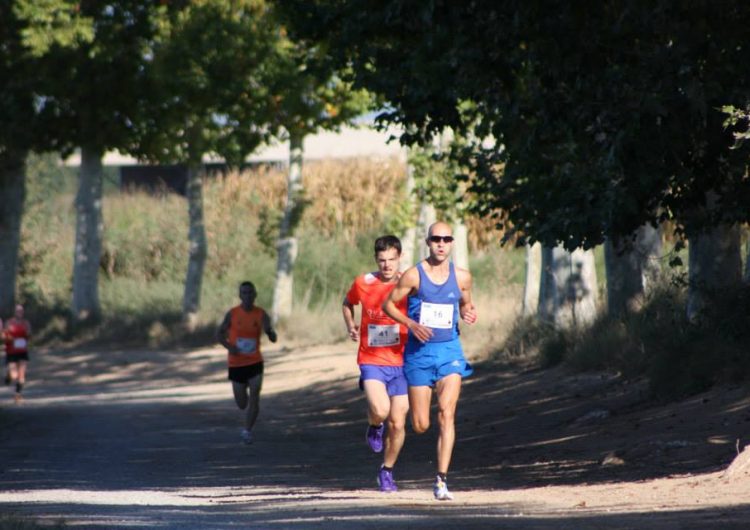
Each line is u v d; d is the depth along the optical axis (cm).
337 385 6112
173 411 5581
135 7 8244
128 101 8681
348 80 3653
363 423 4734
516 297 7825
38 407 5988
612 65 2850
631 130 2653
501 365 5509
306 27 3716
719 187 2895
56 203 13350
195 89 8175
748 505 1867
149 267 11594
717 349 3772
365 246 10694
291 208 8988
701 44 2652
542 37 2881
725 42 2666
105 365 8262
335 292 10181
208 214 11581
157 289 10744
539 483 2683
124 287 10869
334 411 5291
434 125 3450
